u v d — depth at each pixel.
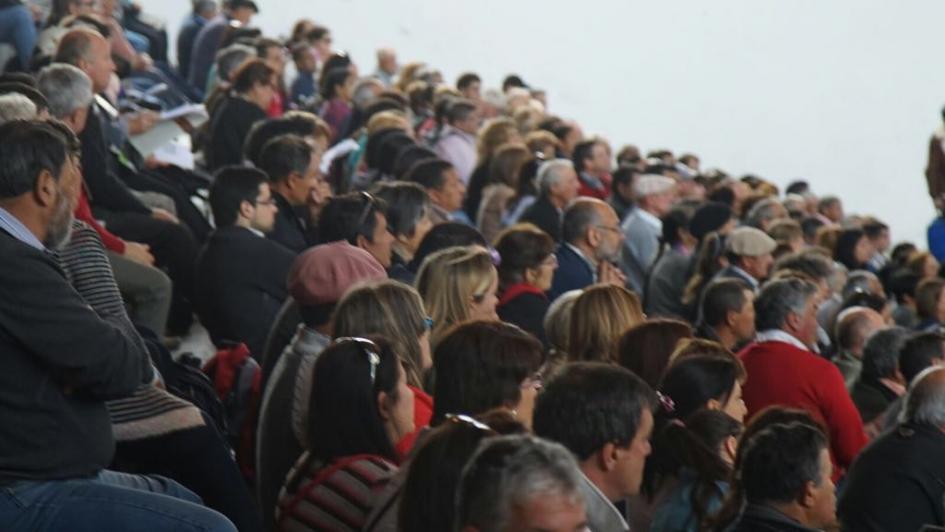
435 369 14.98
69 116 24.61
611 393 14.05
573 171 33.38
